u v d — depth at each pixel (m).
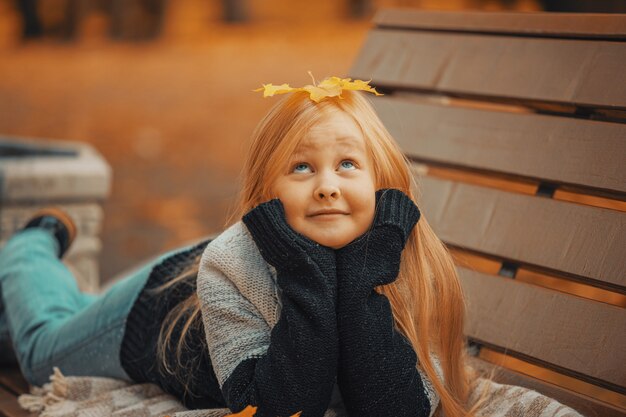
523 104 2.69
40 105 10.96
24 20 15.74
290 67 13.62
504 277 2.48
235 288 2.00
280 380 1.83
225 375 1.93
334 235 1.90
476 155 2.71
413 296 2.08
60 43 15.56
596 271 2.32
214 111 10.78
